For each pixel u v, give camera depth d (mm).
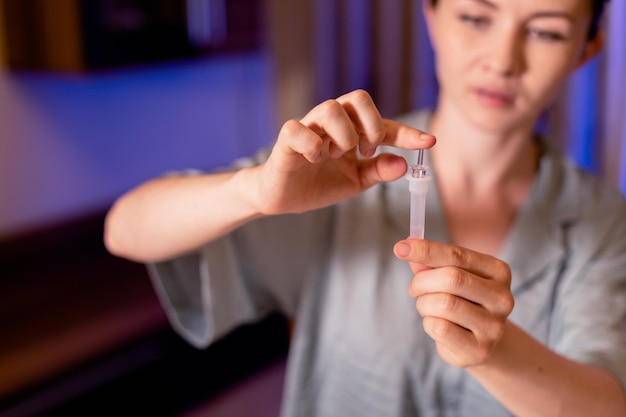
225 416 2145
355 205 968
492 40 833
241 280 949
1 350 1824
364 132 668
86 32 1890
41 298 2027
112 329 1929
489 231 963
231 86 2541
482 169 947
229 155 2607
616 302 914
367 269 957
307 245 970
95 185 2291
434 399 944
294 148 653
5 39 2006
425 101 2311
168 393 2051
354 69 2314
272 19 2213
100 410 1909
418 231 686
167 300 921
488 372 724
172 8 2051
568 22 823
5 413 1741
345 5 2254
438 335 671
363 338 954
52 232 2174
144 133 2365
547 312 943
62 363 1819
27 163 2135
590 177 1007
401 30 2268
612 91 1776
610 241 955
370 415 964
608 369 796
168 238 837
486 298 670
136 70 2287
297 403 1007
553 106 1827
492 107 856
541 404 735
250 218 782
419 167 677
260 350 2248
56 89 2145
